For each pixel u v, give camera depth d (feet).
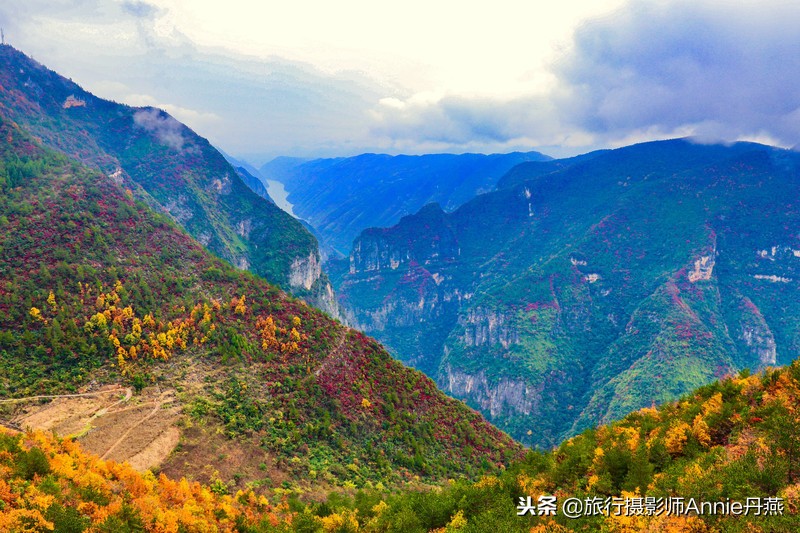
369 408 396.78
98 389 334.44
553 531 166.81
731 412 207.21
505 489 223.71
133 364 359.46
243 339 404.16
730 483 147.95
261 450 317.83
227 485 279.69
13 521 149.07
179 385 351.67
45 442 222.48
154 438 299.79
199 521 205.36
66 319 364.58
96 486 193.47
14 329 350.23
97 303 387.55
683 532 140.67
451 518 210.38
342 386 405.39
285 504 266.98
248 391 361.71
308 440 343.46
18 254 405.18
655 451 205.57
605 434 273.95
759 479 148.15
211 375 368.27
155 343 373.40
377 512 241.14
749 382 233.96
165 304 419.74
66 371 339.57
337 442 350.02
